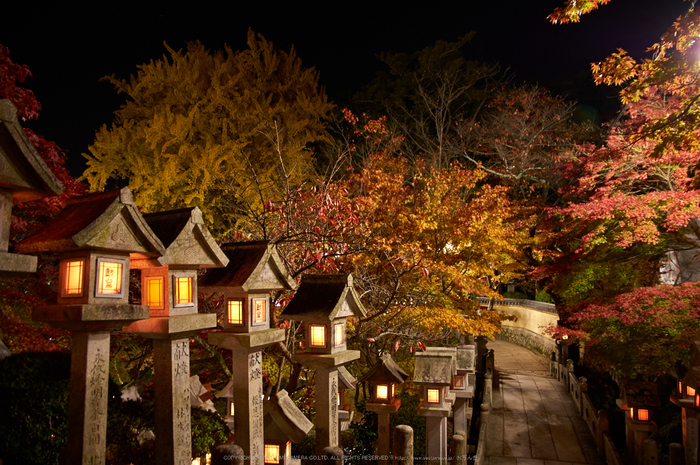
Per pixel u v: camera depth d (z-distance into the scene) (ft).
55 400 13.87
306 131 66.44
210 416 17.83
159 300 12.47
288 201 27.09
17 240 24.52
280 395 18.44
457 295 47.62
